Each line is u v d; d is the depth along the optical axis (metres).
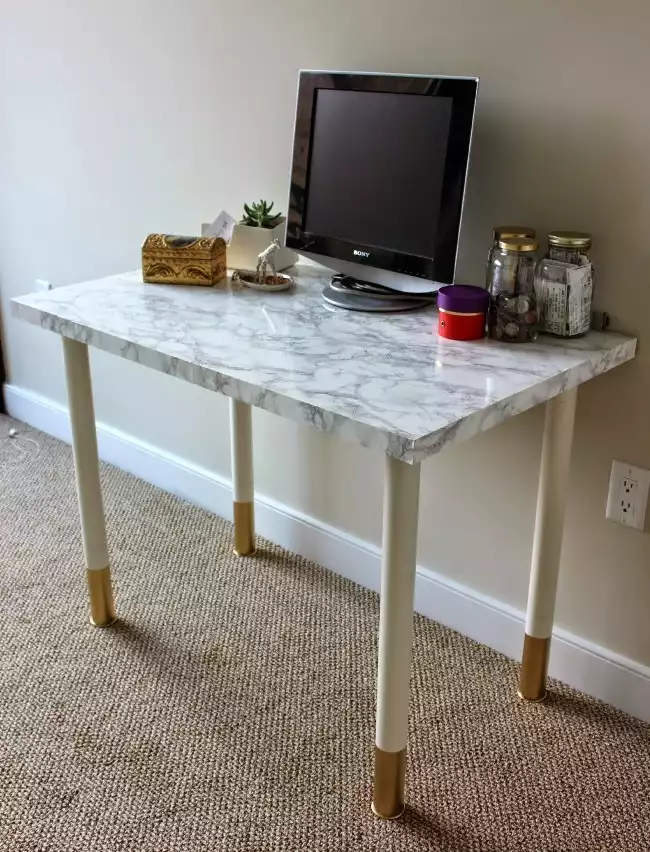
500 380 1.23
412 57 1.58
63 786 1.46
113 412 2.57
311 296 1.64
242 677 1.72
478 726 1.60
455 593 1.85
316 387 1.19
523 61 1.43
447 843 1.36
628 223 1.39
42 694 1.67
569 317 1.38
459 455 1.76
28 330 2.74
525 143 1.47
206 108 1.97
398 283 1.55
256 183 1.93
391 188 1.52
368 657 1.78
